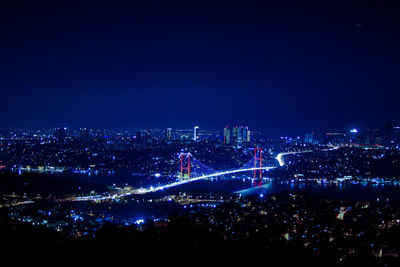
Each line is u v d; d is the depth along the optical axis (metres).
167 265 38.31
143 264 38.28
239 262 41.16
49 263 37.97
